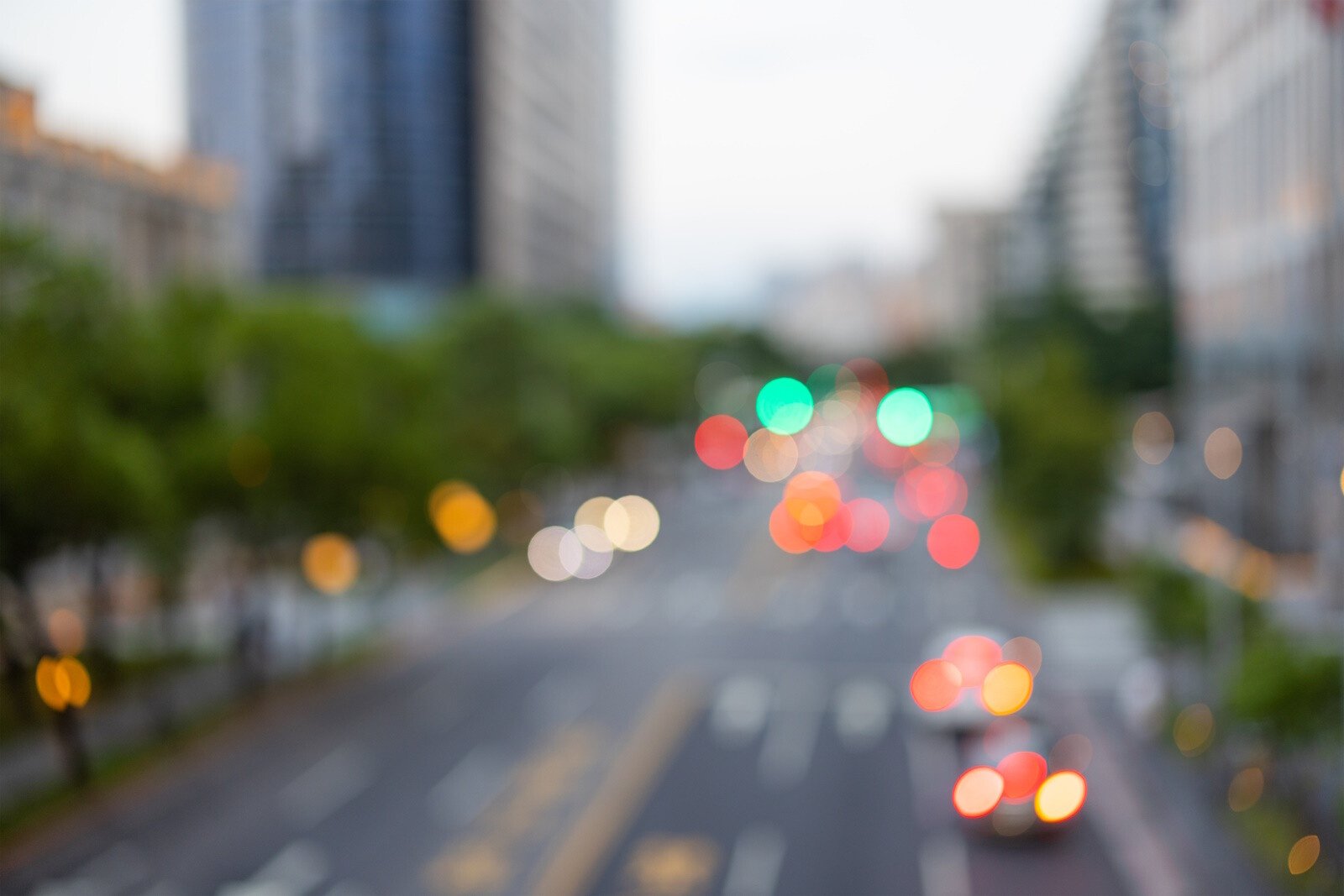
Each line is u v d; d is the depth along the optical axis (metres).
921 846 26.14
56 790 29.41
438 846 26.27
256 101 51.84
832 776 31.27
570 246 138.00
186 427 37.78
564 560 69.25
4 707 36.50
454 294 81.81
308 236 58.84
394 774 31.58
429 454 44.84
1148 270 90.31
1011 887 23.83
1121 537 67.25
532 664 44.66
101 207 44.78
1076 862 25.05
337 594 55.16
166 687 35.75
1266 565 40.12
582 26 144.88
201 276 43.28
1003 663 36.59
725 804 29.08
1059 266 117.38
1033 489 60.78
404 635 50.25
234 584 44.47
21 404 27.73
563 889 23.78
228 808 29.09
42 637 31.11
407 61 76.25
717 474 139.62
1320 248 35.44
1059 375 63.97
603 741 34.47
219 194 52.28
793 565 70.19
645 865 25.09
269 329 40.41
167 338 37.69
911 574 65.81
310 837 26.94
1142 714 33.44
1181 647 32.88
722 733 35.38
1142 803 27.73
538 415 70.38
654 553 75.94
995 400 66.62
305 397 40.19
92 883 24.50
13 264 28.53
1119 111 105.69
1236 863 23.83
